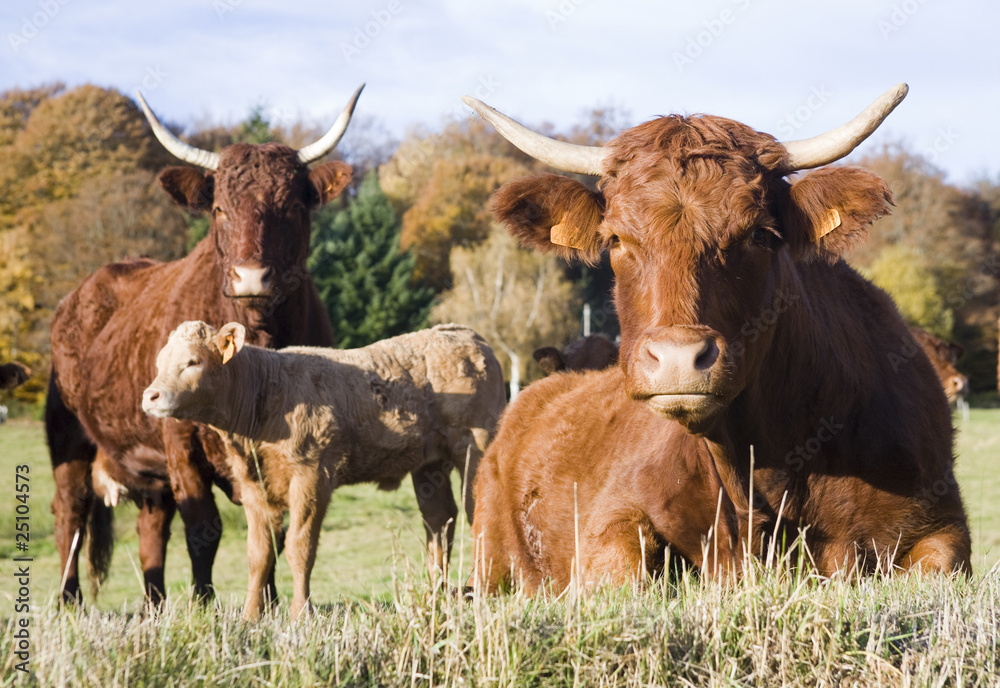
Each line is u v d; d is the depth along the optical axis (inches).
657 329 128.5
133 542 603.8
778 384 156.9
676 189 136.6
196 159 313.9
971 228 2001.7
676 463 165.9
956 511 171.3
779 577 132.3
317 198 307.4
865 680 110.8
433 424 292.2
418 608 119.1
